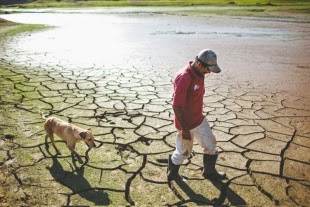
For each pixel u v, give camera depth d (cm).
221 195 438
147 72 1160
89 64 1280
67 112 725
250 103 834
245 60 1471
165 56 1504
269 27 3198
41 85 945
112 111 739
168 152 552
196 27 3102
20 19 4019
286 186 464
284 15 4894
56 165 495
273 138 625
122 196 429
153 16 4625
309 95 923
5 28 2533
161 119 700
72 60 1359
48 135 527
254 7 7050
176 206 411
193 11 5734
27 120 668
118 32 2564
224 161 530
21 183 446
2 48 1636
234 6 7588
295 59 1521
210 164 464
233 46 1909
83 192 432
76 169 486
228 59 1488
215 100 849
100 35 2333
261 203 424
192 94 412
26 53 1506
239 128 668
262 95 909
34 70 1148
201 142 452
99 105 779
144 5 8525
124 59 1406
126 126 656
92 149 552
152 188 448
